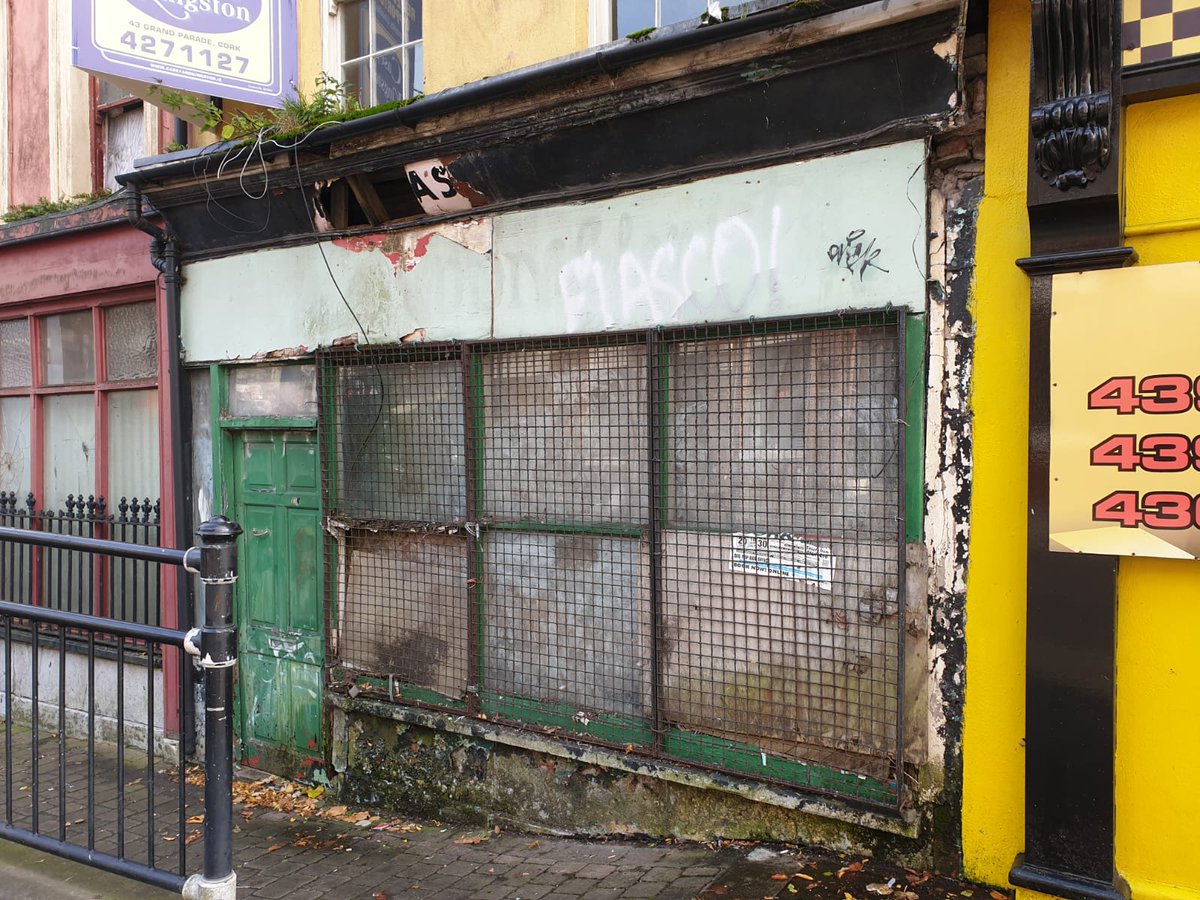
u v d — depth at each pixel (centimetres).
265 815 479
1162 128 277
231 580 281
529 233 416
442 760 456
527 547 428
